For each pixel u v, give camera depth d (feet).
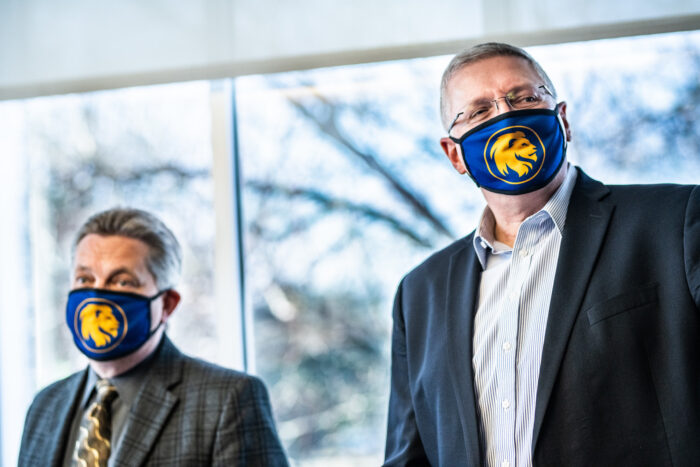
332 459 7.65
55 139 8.67
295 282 7.95
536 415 4.19
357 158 7.96
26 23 7.48
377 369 7.68
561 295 4.36
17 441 8.54
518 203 4.82
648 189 4.58
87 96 8.61
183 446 5.86
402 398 5.34
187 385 6.18
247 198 8.16
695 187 4.41
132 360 6.16
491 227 5.14
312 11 7.20
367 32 7.39
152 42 7.64
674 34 7.33
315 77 8.10
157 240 6.38
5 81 8.23
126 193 8.45
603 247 4.42
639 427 4.01
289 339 7.90
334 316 7.83
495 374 4.55
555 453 4.13
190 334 8.09
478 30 7.25
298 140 8.12
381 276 7.76
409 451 5.09
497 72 4.83
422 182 7.77
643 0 6.94
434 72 7.85
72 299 6.13
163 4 7.25
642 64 7.39
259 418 6.13
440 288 5.15
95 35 7.57
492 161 4.71
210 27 7.40
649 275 4.25
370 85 7.99
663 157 7.29
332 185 7.98
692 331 4.06
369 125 7.95
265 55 7.73
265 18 7.29
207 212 8.23
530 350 4.45
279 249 8.04
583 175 4.99
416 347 5.14
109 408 6.15
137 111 8.51
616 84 7.43
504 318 4.60
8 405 8.55
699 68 7.29
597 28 7.18
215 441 5.88
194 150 8.35
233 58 7.80
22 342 8.63
